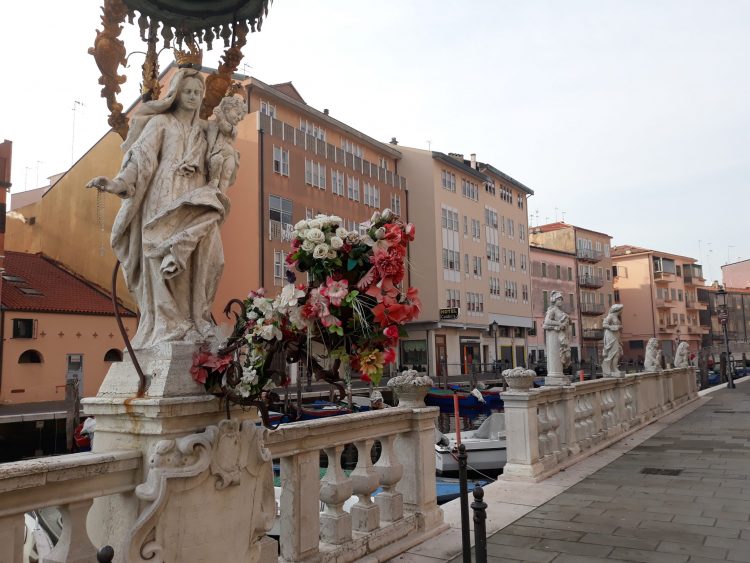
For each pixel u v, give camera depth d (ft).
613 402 43.83
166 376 10.32
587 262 239.30
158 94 12.67
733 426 50.06
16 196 152.05
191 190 11.72
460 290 167.43
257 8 13.21
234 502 11.01
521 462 29.01
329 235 10.64
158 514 9.63
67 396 69.92
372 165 147.95
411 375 20.79
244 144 116.88
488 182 189.47
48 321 97.09
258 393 10.44
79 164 120.47
